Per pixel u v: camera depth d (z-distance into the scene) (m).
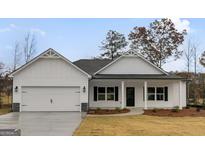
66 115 23.55
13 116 22.58
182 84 32.03
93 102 29.95
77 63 33.81
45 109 27.02
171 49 48.03
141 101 30.44
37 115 23.42
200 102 43.53
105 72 30.61
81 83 27.19
